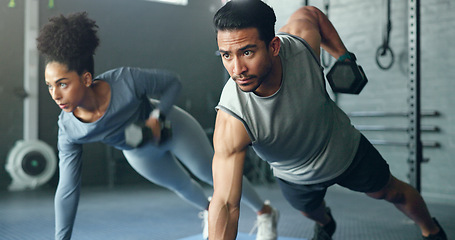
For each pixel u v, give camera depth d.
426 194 4.61
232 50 1.16
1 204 4.30
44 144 5.29
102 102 1.65
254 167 6.11
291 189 1.87
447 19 4.44
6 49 5.47
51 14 5.64
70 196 1.63
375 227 3.17
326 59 5.11
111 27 6.04
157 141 1.55
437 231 1.92
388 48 4.11
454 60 4.39
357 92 1.62
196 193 2.26
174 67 6.51
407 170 4.77
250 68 1.18
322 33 1.69
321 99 1.50
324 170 1.66
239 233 2.92
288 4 5.81
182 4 6.56
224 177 1.33
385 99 4.95
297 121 1.46
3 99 5.45
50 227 3.23
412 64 3.26
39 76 5.62
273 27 1.21
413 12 3.24
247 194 2.12
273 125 1.42
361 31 5.15
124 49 6.12
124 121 1.74
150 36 6.32
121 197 4.81
